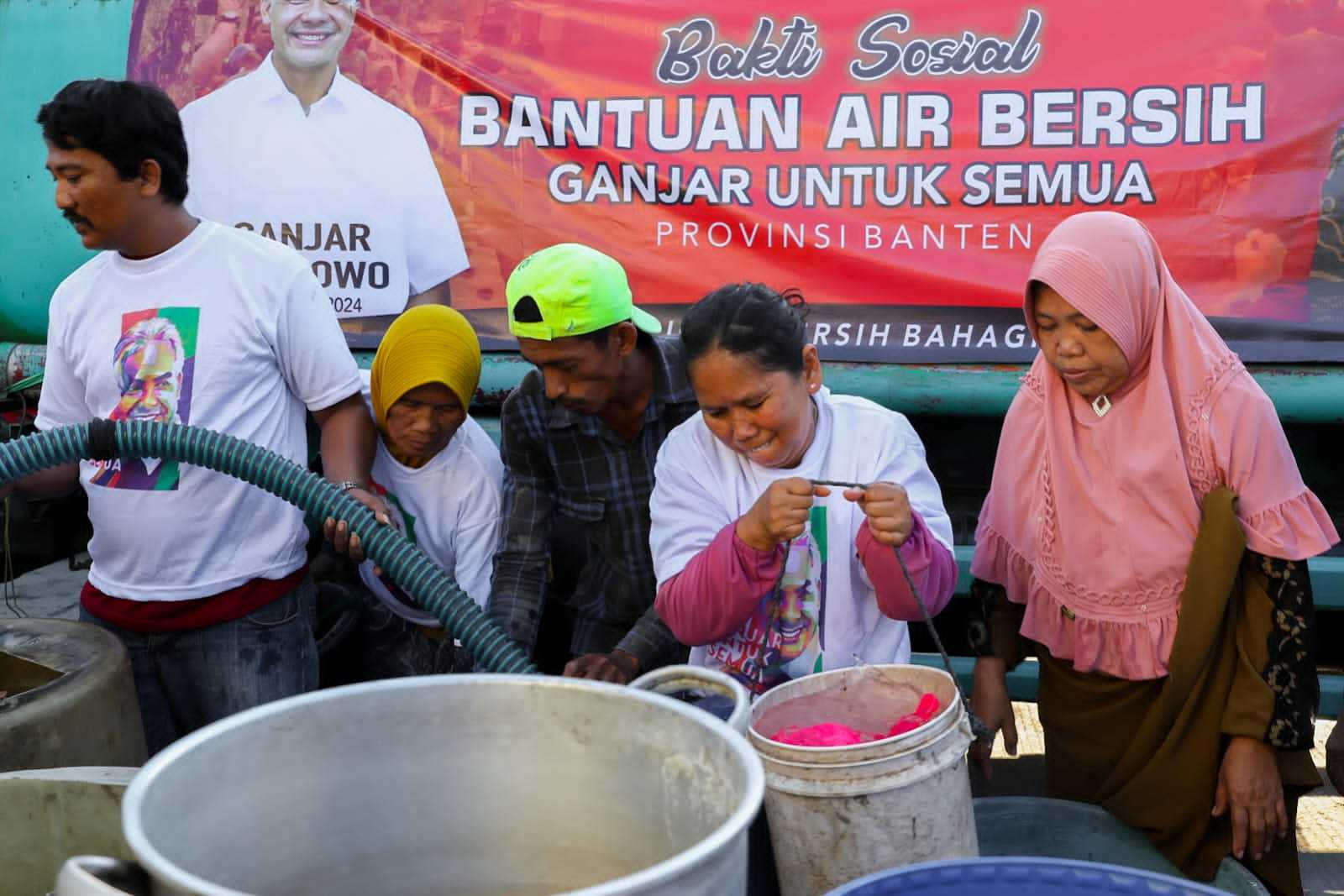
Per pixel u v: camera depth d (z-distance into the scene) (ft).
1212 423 6.42
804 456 6.20
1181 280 10.68
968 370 10.93
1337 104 10.32
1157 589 6.66
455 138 11.35
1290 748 6.32
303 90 11.43
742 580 5.77
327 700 3.27
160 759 2.96
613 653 7.28
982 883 3.67
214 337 7.25
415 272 11.51
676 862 2.62
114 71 11.57
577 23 11.16
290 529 7.57
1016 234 10.84
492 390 11.41
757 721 5.07
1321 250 10.46
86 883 2.69
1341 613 10.86
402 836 3.39
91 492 7.41
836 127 10.95
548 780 3.39
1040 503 7.00
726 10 11.00
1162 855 6.58
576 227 11.32
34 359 11.75
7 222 11.77
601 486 7.75
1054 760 7.30
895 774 4.45
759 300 5.82
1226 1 10.38
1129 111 10.58
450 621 6.00
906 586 5.75
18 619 7.37
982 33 10.70
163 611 7.38
